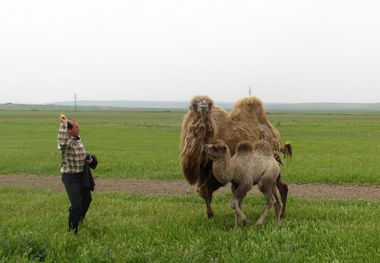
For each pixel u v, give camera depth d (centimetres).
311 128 4488
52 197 1001
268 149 795
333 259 537
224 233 666
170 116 9500
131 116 9375
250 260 535
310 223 717
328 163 1645
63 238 620
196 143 776
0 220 766
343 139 3034
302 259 538
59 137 649
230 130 839
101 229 703
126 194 1090
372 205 938
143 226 707
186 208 897
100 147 2417
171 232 676
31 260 532
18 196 1018
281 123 5706
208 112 780
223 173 706
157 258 554
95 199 983
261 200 1006
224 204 966
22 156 1844
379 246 588
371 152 2153
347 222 723
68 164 662
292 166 1545
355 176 1303
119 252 575
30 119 6675
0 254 541
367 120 7256
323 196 1078
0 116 8275
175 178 1348
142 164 1611
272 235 629
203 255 564
